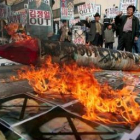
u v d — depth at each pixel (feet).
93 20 36.40
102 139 6.65
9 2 37.70
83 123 7.66
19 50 14.89
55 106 9.24
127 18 28.66
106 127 7.44
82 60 17.58
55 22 58.44
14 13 34.27
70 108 9.06
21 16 32.55
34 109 8.80
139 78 16.51
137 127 7.53
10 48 14.90
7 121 7.59
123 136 6.86
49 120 7.80
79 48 17.56
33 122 7.58
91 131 7.10
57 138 6.63
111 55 19.84
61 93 11.27
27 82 14.01
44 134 6.83
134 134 7.02
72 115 8.30
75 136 6.77
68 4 41.34
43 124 7.47
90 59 18.08
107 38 39.27
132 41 29.09
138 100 10.62
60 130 7.09
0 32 33.40
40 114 8.29
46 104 9.47
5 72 17.48
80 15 41.47
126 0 39.55
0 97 10.31
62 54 16.21
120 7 40.37
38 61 15.34
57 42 16.57
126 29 28.73
